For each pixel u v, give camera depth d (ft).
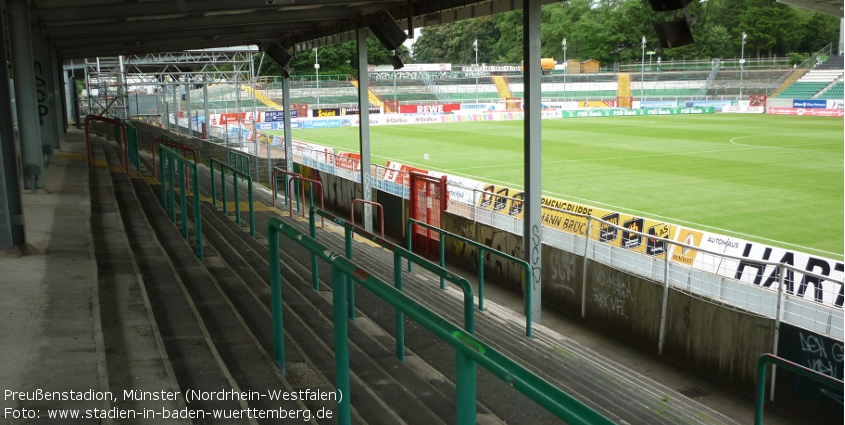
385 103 191.62
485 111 180.45
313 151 88.84
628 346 33.09
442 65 226.99
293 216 41.39
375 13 43.98
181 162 24.49
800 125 148.56
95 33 50.08
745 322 27.35
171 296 17.54
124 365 12.16
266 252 26.86
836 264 34.19
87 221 26.32
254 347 14.17
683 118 174.70
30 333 13.65
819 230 53.78
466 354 6.26
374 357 16.19
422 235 49.88
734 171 84.12
